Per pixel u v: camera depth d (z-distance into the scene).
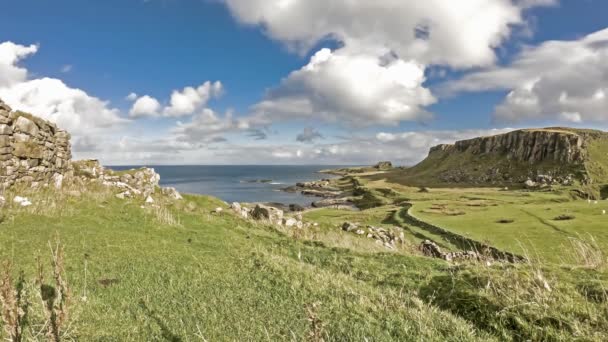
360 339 6.58
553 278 8.92
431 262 14.02
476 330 7.33
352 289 9.49
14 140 19.53
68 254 10.88
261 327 7.05
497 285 8.96
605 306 7.36
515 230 57.03
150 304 7.89
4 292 4.84
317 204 151.50
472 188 197.12
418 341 6.56
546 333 6.83
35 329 5.95
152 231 16.17
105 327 6.57
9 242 11.30
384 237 29.41
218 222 21.22
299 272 11.01
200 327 6.93
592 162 191.12
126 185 27.16
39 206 16.80
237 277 10.36
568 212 75.88
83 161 29.69
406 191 181.75
